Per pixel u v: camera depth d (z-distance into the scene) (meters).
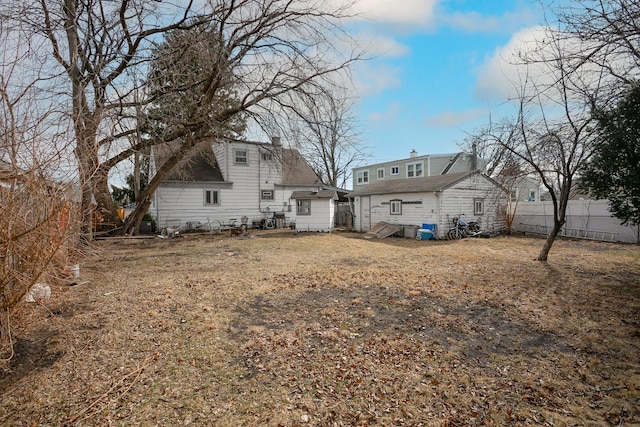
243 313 4.96
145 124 11.12
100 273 7.57
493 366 3.44
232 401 2.81
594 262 9.01
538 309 5.18
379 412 2.69
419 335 4.21
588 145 6.84
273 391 2.96
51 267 4.10
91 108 7.86
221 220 19.45
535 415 2.65
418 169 25.36
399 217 16.95
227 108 14.20
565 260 9.38
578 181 7.36
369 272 7.82
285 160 15.33
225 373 3.25
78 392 2.88
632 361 3.50
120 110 9.65
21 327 4.01
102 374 3.17
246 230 18.45
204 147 19.59
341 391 2.98
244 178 20.22
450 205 15.52
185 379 3.13
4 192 3.16
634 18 4.28
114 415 2.59
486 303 5.49
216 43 11.45
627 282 6.76
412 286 6.54
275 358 3.58
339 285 6.62
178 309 5.07
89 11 9.48
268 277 7.29
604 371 3.32
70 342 3.80
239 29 11.67
